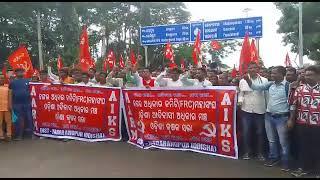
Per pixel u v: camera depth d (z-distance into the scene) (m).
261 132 8.26
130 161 8.31
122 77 11.59
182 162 8.17
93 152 9.26
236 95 8.42
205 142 8.88
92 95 10.62
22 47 12.32
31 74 12.36
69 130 10.92
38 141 10.76
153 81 11.09
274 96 7.71
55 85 10.96
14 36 28.48
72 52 28.08
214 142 8.73
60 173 7.45
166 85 10.09
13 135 11.17
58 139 10.99
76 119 10.84
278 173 7.27
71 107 10.85
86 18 26.72
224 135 8.58
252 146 8.45
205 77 9.78
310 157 7.04
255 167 7.73
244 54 10.16
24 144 10.38
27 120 11.23
